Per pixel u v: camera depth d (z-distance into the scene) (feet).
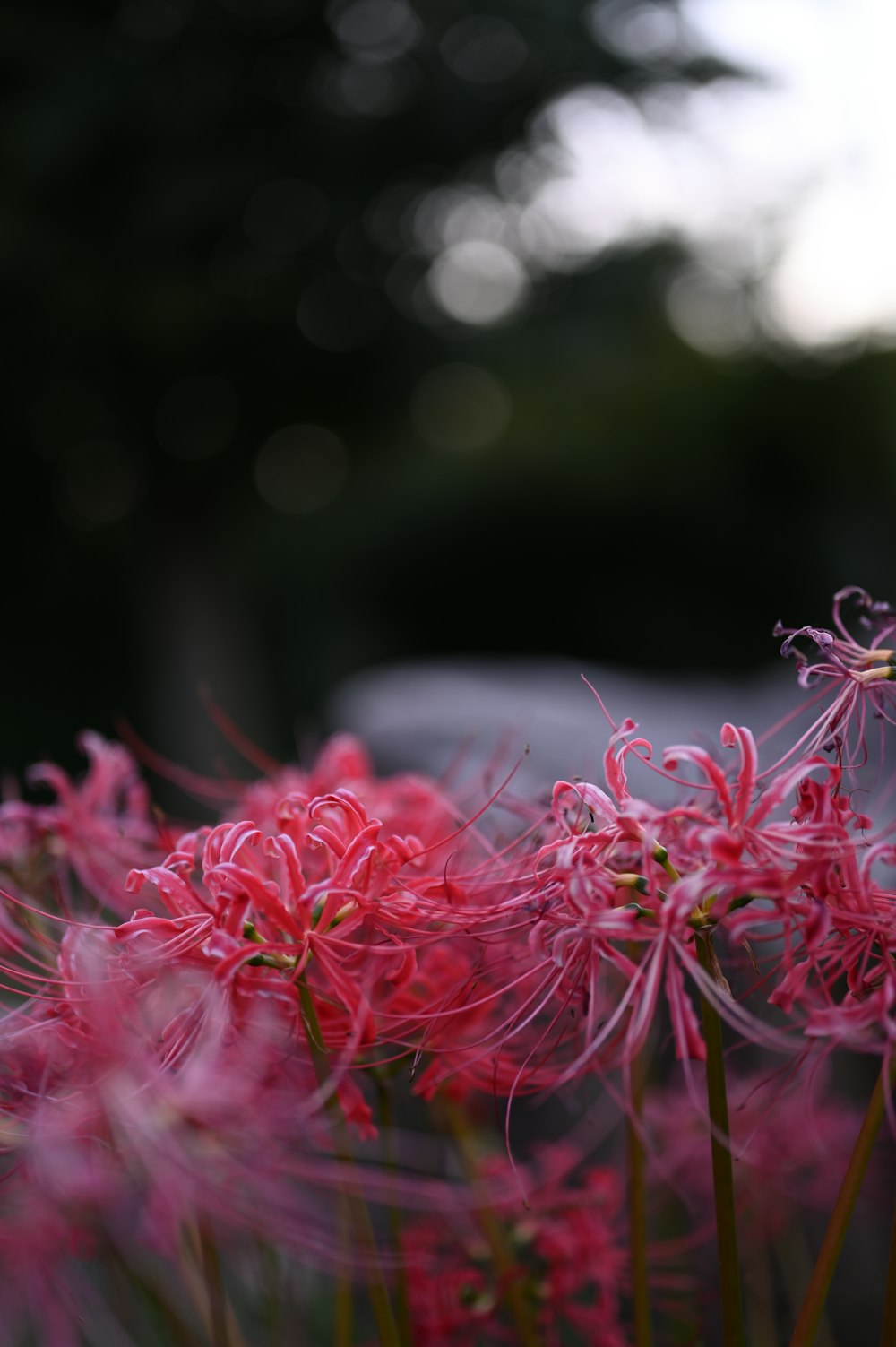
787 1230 5.06
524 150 25.85
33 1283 2.87
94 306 21.89
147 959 2.80
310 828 3.05
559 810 2.84
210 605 27.68
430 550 33.35
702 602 32.65
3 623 28.66
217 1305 2.68
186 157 21.53
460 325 29.07
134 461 26.58
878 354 32.48
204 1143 2.41
